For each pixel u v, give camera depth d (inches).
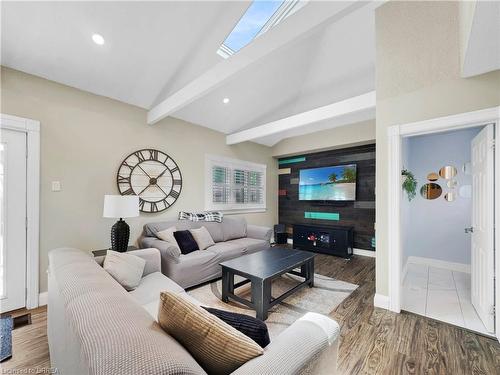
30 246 95.8
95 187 115.4
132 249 112.7
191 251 125.0
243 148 200.5
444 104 82.8
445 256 145.8
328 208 201.2
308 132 200.2
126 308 34.8
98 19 84.5
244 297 106.3
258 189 214.8
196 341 31.9
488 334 76.6
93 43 92.2
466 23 63.4
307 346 33.2
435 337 75.4
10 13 77.3
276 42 73.4
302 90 161.3
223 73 90.0
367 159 181.3
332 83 149.3
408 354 67.6
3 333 78.0
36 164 97.6
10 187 92.7
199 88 100.2
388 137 94.1
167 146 146.7
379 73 98.2
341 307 95.5
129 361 22.9
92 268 56.0
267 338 38.7
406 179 132.6
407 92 90.7
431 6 86.7
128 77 111.7
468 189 139.4
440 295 107.1
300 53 129.5
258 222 214.8
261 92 151.0
